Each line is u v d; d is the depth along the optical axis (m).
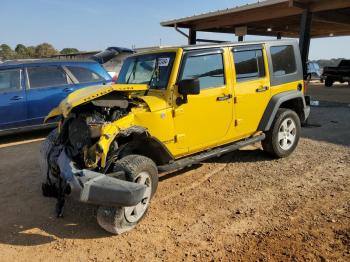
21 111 8.45
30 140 8.83
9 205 5.04
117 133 4.19
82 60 9.63
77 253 3.84
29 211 4.83
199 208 4.80
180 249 3.87
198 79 4.88
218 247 3.88
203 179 5.83
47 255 3.82
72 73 9.20
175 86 4.90
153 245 3.95
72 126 4.42
